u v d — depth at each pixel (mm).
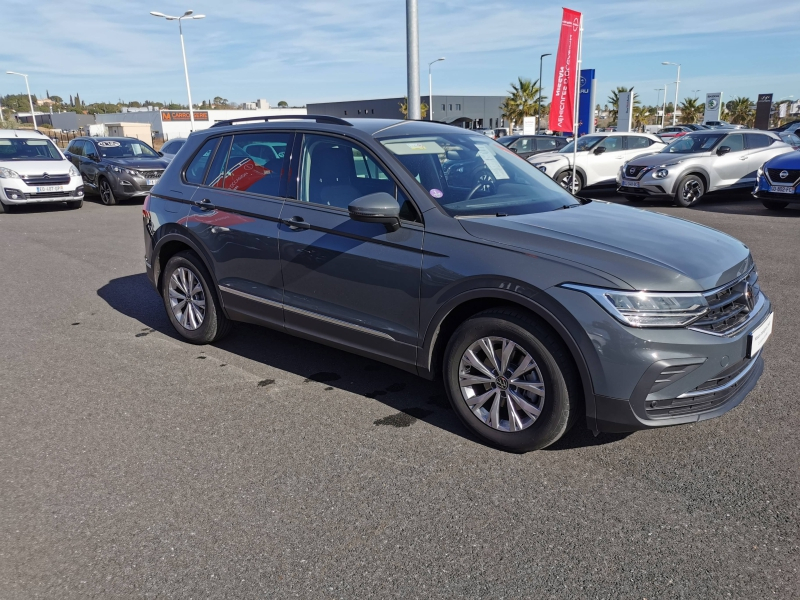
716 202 13297
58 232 10742
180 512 2822
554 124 13805
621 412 2914
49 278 7340
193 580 2396
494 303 3297
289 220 4020
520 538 2611
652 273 2893
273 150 4305
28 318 5793
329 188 3938
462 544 2580
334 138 3980
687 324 2863
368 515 2783
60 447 3418
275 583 2375
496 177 4035
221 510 2834
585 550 2527
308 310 4012
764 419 3574
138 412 3838
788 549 2494
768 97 40312
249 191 4379
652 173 12422
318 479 3076
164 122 69812
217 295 4723
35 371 4512
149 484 3053
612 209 3961
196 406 3918
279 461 3250
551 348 3021
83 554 2553
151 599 2305
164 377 4387
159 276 5176
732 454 3217
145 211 5145
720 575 2365
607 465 3150
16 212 13500
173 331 5391
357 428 3605
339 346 3932
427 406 3887
